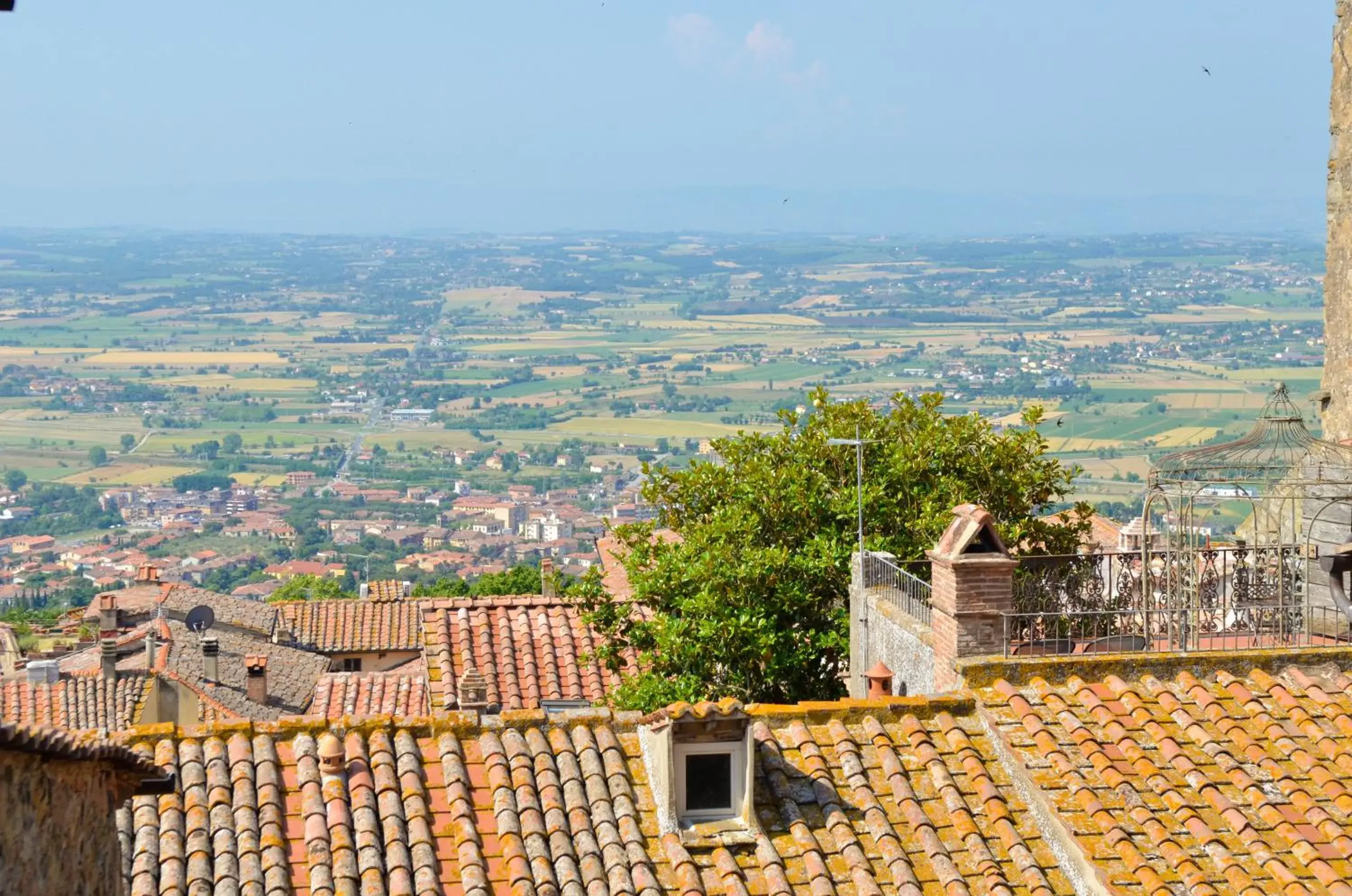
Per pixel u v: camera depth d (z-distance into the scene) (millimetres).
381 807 12914
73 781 9445
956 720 14508
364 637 54531
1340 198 21297
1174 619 16641
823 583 24406
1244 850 13047
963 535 15578
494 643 26688
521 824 12898
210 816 12727
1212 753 14070
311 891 12133
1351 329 21078
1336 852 12984
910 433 28250
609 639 25578
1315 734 14367
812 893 12586
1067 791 13570
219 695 43781
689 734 13133
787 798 13422
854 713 14383
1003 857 13148
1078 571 17078
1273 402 17188
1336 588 16688
